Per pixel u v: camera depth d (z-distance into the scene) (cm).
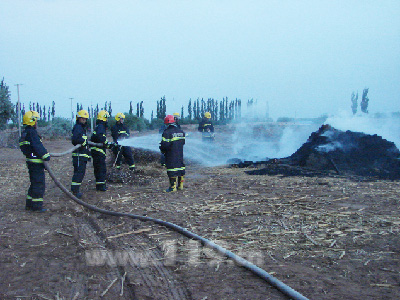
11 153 2334
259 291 346
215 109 9844
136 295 344
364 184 934
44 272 405
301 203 723
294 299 325
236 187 940
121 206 756
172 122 909
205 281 371
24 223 622
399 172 1088
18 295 348
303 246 471
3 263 432
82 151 863
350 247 464
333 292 339
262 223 584
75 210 724
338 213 634
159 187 979
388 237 499
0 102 3200
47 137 4531
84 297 343
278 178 1077
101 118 938
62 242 518
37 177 713
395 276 375
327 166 1202
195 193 874
